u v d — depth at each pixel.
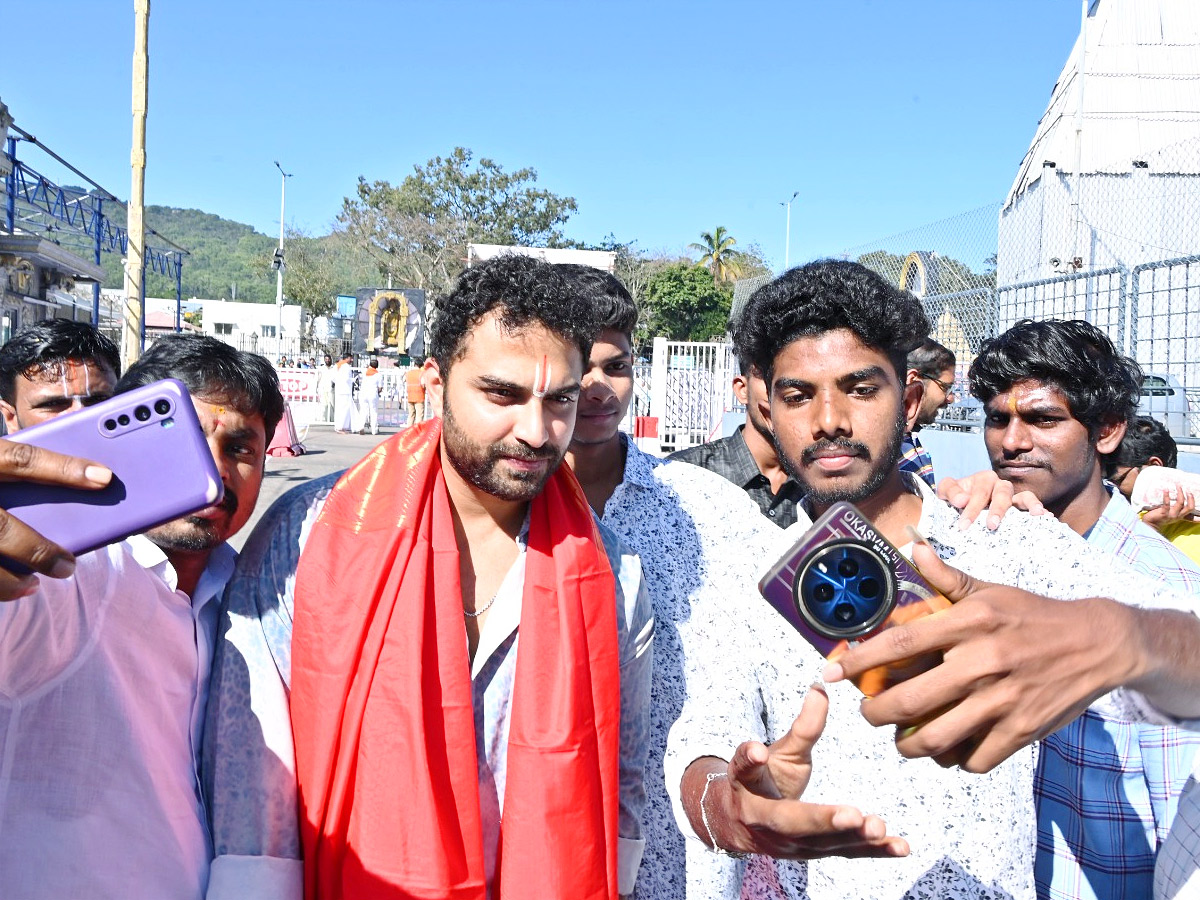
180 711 1.74
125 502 1.30
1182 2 19.59
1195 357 5.62
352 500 1.82
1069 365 2.37
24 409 2.98
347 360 23.08
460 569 1.89
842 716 1.69
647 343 44.41
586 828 1.74
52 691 1.53
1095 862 1.94
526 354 1.71
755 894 1.82
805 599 1.32
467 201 46.03
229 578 1.89
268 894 1.62
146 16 13.97
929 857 1.62
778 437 1.80
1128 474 3.21
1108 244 9.11
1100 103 19.08
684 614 2.06
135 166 14.38
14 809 1.51
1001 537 1.76
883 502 1.80
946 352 4.05
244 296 135.25
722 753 1.63
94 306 19.30
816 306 1.69
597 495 2.71
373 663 1.69
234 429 1.86
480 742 1.82
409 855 1.63
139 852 1.58
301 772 1.69
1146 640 1.05
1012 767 1.66
